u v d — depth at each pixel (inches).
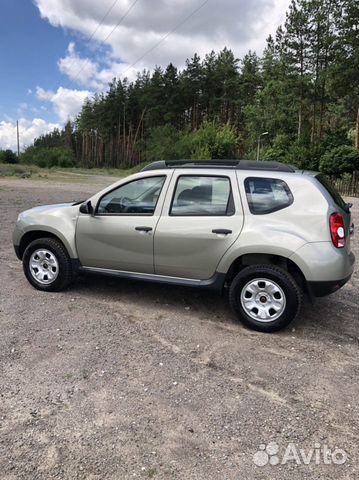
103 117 3341.5
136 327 170.2
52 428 105.7
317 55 1697.8
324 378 134.9
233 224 170.1
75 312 183.9
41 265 209.5
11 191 827.4
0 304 190.2
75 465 93.3
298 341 162.2
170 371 135.9
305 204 164.2
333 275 159.3
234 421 111.0
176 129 2657.5
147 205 187.2
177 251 178.9
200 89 2613.2
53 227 203.5
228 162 183.8
